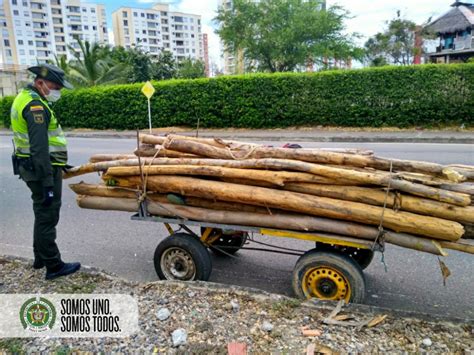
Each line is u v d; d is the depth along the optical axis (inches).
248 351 95.6
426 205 111.0
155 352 96.4
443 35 1386.6
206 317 110.4
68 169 152.4
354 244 117.4
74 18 4284.0
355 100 573.9
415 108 547.2
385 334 101.3
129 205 146.1
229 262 167.0
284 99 607.5
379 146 458.6
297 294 128.0
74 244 190.9
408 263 162.2
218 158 137.6
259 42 1063.0
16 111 129.3
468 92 525.0
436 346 96.2
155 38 4749.0
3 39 3799.2
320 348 95.7
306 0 1073.5
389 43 1282.0
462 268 156.5
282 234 124.8
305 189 122.7
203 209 135.8
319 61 1097.4
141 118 700.0
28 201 272.5
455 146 439.8
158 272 145.9
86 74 1027.9
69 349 98.6
